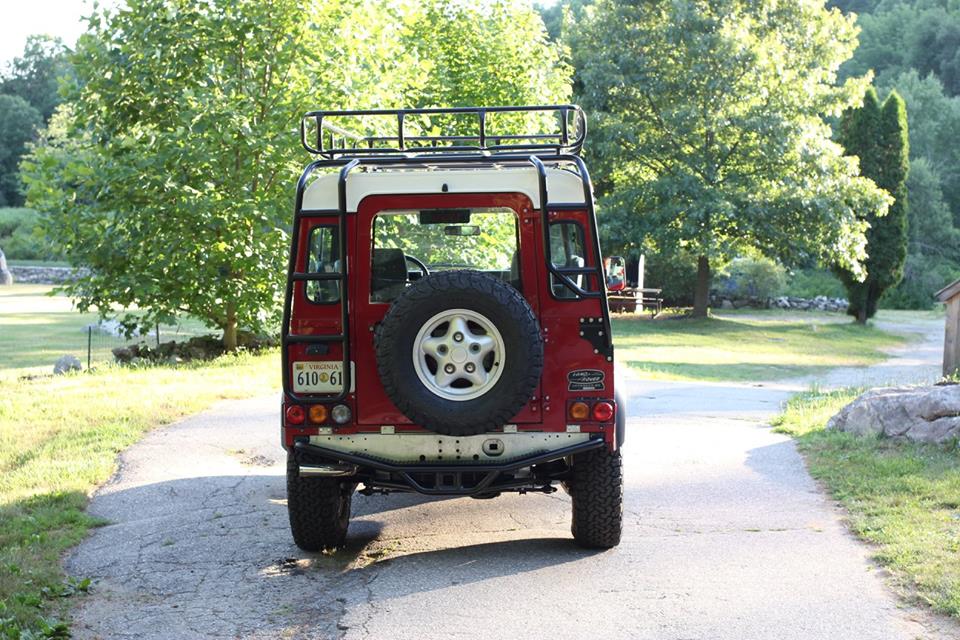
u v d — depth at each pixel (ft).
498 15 87.92
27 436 36.47
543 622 17.70
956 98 276.41
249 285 64.75
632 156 138.10
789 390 57.67
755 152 131.23
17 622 17.92
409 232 21.98
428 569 21.29
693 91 132.26
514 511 26.71
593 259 20.52
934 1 342.44
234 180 63.41
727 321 138.92
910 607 17.76
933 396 32.17
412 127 68.18
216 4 63.62
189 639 17.54
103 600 19.66
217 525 25.09
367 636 17.31
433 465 20.92
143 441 36.01
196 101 60.08
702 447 34.40
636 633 17.02
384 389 20.15
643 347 105.70
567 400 20.84
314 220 20.86
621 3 138.72
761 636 16.69
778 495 26.94
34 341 96.99
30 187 65.51
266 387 50.34
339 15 65.92
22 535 23.76
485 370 19.66
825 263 132.36
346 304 20.39
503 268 22.76
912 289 206.28
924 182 225.56
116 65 63.16
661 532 23.71
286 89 63.72
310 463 21.02
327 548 23.07
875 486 26.48
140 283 63.10
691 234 128.77
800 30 135.74
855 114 146.51
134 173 61.11
